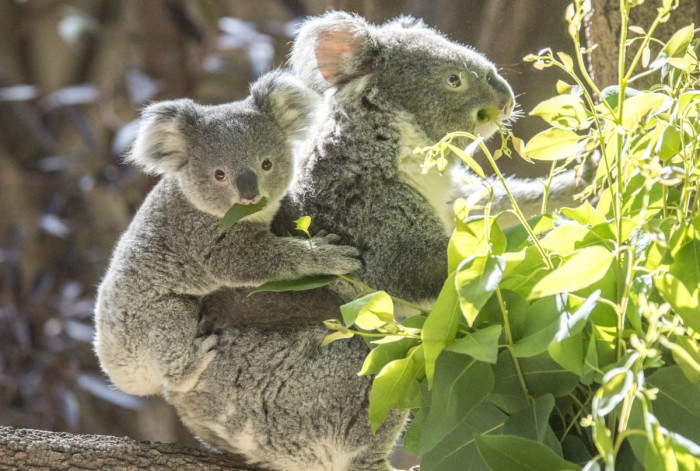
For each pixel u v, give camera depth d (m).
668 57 4.96
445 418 4.92
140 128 7.51
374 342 5.22
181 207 7.19
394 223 7.23
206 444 7.28
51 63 19.89
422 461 5.15
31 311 16.00
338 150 7.41
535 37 8.85
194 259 7.04
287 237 7.07
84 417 16.22
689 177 4.72
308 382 6.90
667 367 4.70
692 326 4.49
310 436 6.89
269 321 7.04
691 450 4.14
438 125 7.52
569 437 5.08
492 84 7.58
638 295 4.65
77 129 18.59
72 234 17.44
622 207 5.12
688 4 7.41
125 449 6.52
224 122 7.29
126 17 18.84
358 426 6.84
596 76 7.55
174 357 6.93
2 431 6.46
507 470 4.67
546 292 4.59
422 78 7.50
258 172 7.04
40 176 17.59
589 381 4.76
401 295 7.16
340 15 7.79
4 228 17.53
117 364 7.09
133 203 16.86
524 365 5.04
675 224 4.78
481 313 5.11
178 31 17.81
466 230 4.92
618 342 4.70
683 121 4.98
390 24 8.44
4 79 18.91
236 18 19.75
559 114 5.07
